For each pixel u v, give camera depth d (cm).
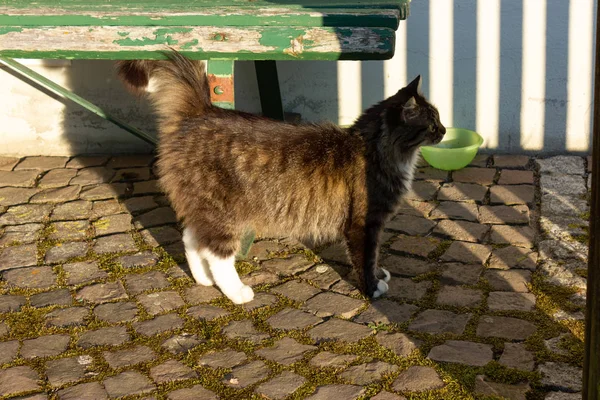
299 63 313
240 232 250
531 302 248
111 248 272
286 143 247
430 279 258
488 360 232
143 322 246
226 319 247
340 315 247
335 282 259
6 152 320
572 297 249
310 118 318
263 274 262
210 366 234
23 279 260
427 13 305
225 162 245
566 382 226
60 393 227
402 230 276
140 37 248
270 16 253
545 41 303
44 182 303
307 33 245
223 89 252
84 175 307
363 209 250
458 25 305
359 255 253
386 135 249
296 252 270
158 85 249
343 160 248
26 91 314
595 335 199
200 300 253
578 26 300
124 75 264
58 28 251
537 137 311
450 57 308
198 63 250
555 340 237
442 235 274
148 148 320
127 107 315
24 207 290
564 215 280
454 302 249
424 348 236
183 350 238
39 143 320
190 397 226
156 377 231
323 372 231
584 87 305
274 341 240
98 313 249
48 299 253
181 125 247
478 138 305
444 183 298
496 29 304
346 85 314
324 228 253
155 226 281
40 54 250
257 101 316
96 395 227
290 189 247
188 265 264
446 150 300
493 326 241
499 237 272
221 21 252
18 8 263
